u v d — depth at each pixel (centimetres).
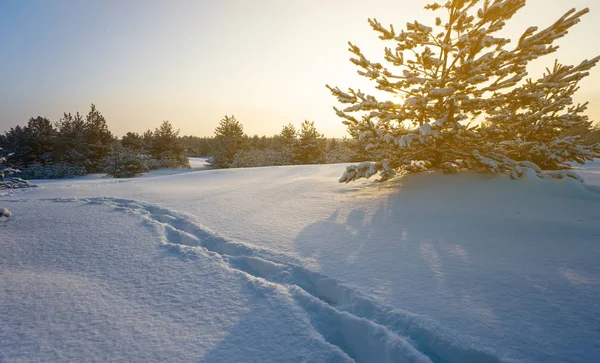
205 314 260
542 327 221
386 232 453
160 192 970
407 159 798
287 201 736
